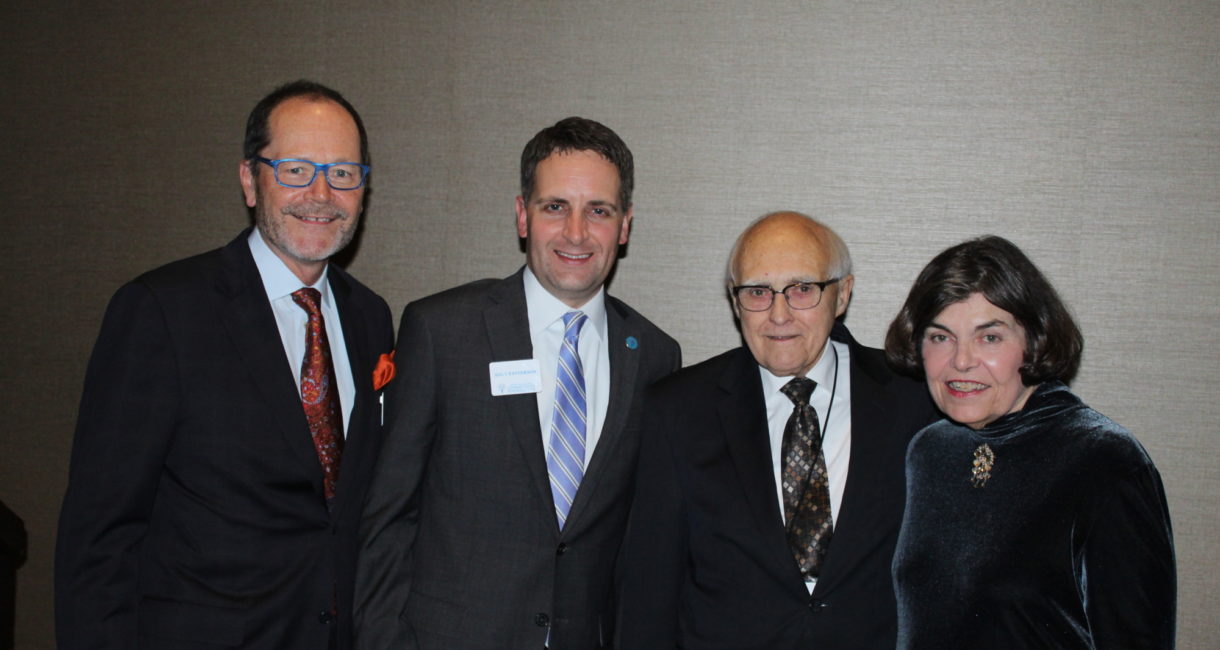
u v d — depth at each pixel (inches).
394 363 79.1
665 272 111.3
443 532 75.9
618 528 79.8
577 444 77.5
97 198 122.3
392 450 75.9
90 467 63.8
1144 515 58.1
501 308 79.7
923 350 67.5
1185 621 104.2
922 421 74.1
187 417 67.1
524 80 112.3
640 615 75.4
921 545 67.8
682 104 110.0
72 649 62.7
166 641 65.7
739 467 72.9
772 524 70.7
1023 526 61.9
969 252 65.5
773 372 73.6
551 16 111.5
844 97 107.7
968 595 63.8
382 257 116.0
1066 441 62.5
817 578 70.2
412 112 114.7
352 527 74.7
